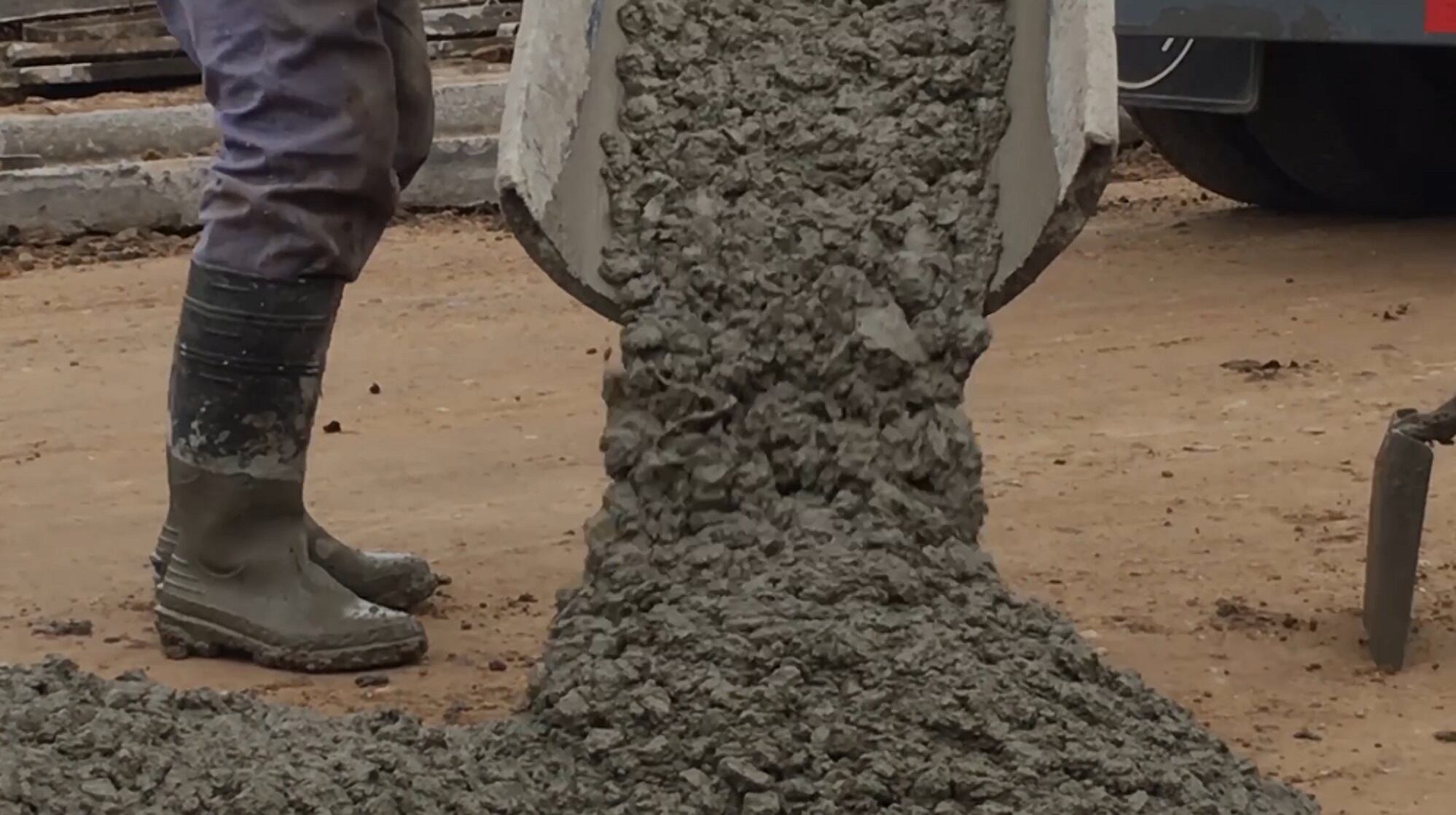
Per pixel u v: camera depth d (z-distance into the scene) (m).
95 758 2.62
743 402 3.16
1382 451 3.47
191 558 3.57
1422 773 3.01
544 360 6.26
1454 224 8.56
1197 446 5.11
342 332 6.68
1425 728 3.20
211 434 3.50
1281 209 9.05
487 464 5.03
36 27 11.12
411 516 4.56
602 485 4.83
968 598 2.95
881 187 3.35
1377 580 3.48
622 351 3.16
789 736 2.66
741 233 3.30
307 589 3.55
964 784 2.59
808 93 3.54
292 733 2.75
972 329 3.18
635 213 3.34
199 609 3.56
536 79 3.24
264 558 3.55
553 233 3.16
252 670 3.53
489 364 6.21
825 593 2.89
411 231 8.82
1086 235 8.47
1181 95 7.73
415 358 6.29
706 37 3.63
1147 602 3.85
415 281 7.61
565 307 7.10
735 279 3.23
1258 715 3.26
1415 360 6.05
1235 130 8.55
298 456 3.56
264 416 3.51
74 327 6.80
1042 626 2.94
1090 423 5.38
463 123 9.66
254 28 3.37
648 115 3.48
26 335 6.68
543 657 2.98
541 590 4.00
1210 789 2.70
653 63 3.56
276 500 3.54
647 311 3.20
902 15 3.65
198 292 3.49
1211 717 3.25
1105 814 2.58
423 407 5.65
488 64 11.62
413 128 3.79
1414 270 7.48
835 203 3.35
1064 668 2.87
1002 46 3.56
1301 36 6.95
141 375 6.09
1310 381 5.82
